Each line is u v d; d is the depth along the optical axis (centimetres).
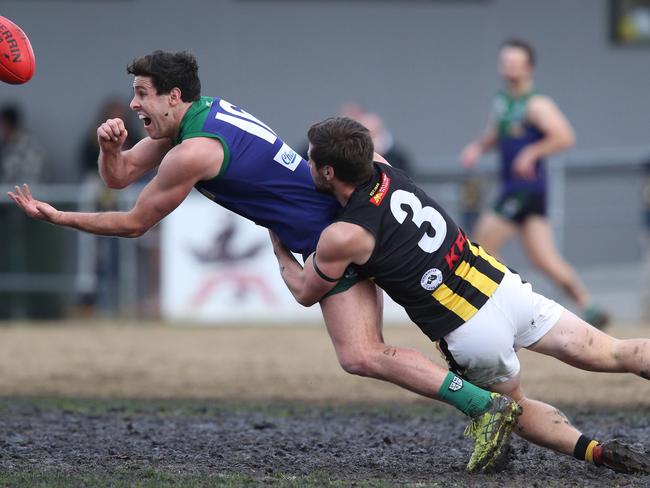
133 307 4522
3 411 2666
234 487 1777
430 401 2934
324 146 1822
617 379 3234
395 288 1850
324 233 1819
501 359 1866
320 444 2222
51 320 4559
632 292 4928
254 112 5606
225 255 4447
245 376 3353
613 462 1859
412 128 5741
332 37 5653
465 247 1875
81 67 5459
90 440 2270
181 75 1897
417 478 1873
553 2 5809
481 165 4797
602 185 4966
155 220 1916
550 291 4859
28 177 4731
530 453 2081
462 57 5762
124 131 1950
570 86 5856
